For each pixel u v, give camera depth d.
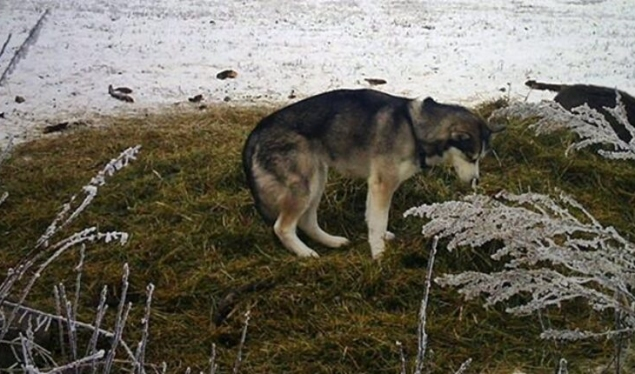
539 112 5.64
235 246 8.02
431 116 7.65
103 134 11.29
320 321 6.70
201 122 11.86
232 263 7.64
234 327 6.63
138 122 11.99
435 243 3.70
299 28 19.44
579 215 8.48
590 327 6.51
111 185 9.28
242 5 22.25
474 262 7.40
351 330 6.53
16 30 17.94
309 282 7.21
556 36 19.08
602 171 9.38
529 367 6.14
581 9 22.56
